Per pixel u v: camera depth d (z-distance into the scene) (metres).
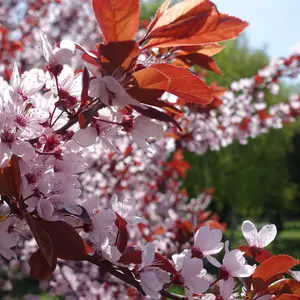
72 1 1.19
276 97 3.16
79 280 0.74
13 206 0.25
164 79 0.22
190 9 0.23
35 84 0.26
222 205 3.94
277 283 0.26
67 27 1.20
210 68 0.30
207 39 0.23
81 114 0.23
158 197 0.95
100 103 0.23
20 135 0.25
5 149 0.24
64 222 0.24
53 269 0.24
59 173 0.25
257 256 0.28
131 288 0.67
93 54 0.25
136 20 0.22
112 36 0.22
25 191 0.24
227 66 3.46
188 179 3.19
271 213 4.96
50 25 1.15
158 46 0.24
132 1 0.22
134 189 0.96
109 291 0.71
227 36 0.23
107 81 0.21
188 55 0.29
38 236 0.22
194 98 0.24
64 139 0.25
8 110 0.25
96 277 0.73
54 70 0.25
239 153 3.46
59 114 0.26
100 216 0.26
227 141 0.92
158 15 0.24
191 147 0.82
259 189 3.61
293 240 3.99
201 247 0.27
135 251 0.25
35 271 0.25
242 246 0.29
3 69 0.81
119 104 0.22
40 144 0.25
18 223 0.26
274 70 0.92
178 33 0.23
